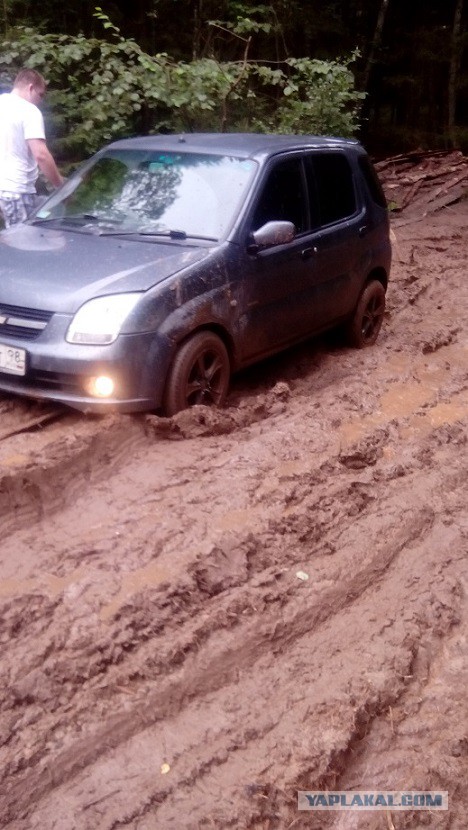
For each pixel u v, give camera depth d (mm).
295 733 3316
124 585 3939
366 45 25781
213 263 5633
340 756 3250
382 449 5664
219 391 5828
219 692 3496
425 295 10133
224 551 4254
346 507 4855
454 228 14188
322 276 6855
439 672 3812
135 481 4836
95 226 6113
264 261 6078
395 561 4516
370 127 27781
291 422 5797
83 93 11430
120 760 3117
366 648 3840
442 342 8258
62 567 4051
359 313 7672
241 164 6305
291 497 4828
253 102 13102
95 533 4348
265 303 6160
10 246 5801
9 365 5184
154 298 5199
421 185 16656
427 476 5422
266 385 6742
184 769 3100
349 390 6605
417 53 26469
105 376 5055
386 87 27750
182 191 6219
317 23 22531
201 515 4559
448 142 27016
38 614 3699
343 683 3604
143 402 5207
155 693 3408
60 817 2873
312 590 4156
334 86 13414
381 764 3291
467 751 3379
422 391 6867
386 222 8000
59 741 3137
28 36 11305
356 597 4195
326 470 5199
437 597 4262
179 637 3686
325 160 7148
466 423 6281
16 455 4777
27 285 5266
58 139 11344
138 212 6168
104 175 6574
